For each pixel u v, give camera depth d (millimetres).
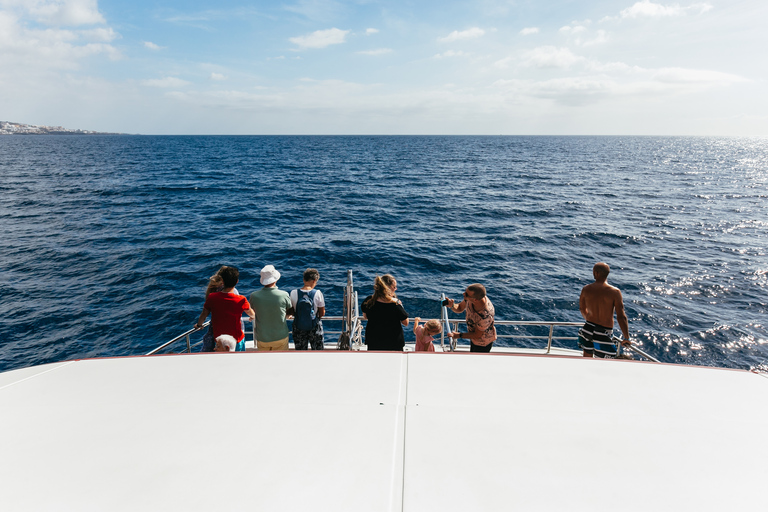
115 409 2025
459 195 42000
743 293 16297
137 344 12492
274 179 55156
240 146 158750
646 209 34812
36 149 129000
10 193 39844
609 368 2420
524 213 32812
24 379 2293
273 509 1448
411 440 1800
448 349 6199
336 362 2475
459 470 1635
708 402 2109
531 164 85250
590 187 49312
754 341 12727
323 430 1862
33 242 22547
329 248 22188
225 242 23172
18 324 13398
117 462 1672
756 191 46969
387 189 46125
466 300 4715
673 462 1688
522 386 2236
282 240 23719
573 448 1762
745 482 1587
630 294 16219
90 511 1448
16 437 1823
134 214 30922
